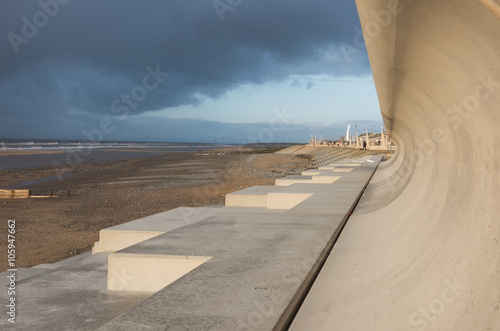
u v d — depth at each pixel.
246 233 5.89
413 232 4.34
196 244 5.20
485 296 2.21
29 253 11.30
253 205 11.73
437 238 3.46
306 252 4.80
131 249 4.93
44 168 46.91
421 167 6.06
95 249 7.17
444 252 3.11
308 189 11.34
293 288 3.57
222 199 21.95
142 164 55.12
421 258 3.46
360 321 2.95
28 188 27.98
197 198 22.47
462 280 2.55
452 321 2.37
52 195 23.67
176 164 54.19
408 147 10.08
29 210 18.78
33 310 4.08
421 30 2.55
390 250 4.39
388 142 55.91
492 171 2.54
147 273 4.62
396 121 8.73
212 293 3.45
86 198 22.83
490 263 2.31
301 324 3.04
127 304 4.25
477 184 2.86
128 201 21.62
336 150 70.12
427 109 4.50
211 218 7.16
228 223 6.68
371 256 4.52
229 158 69.44
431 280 2.96
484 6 1.71
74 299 4.42
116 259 4.66
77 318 3.88
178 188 27.11
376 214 7.50
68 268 5.75
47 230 14.49
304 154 80.44
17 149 104.38
